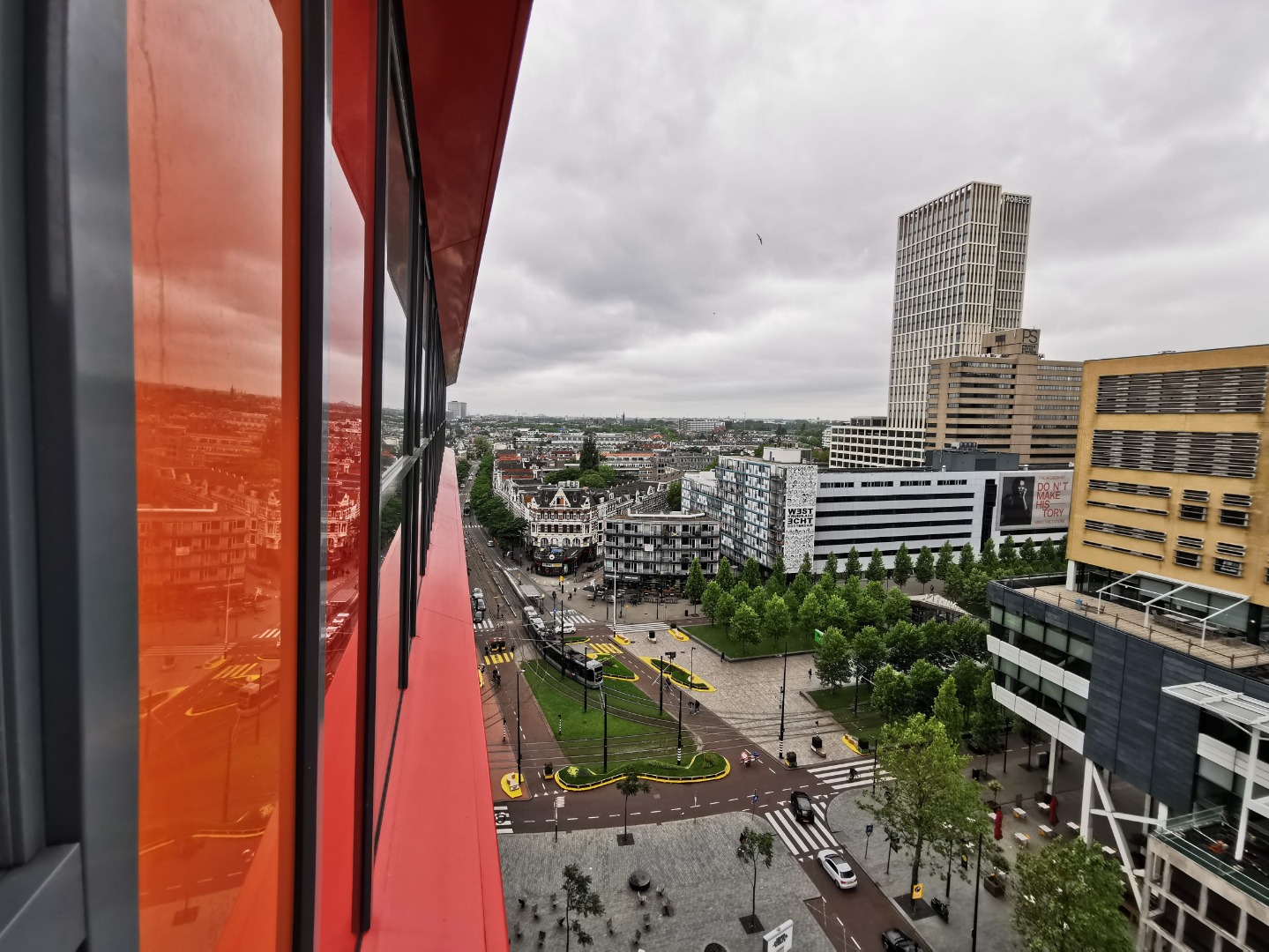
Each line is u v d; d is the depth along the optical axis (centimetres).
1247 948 1847
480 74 408
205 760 116
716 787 3047
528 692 4106
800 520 6406
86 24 71
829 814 2856
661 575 6962
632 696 4069
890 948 2100
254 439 139
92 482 74
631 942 2123
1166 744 2322
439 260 890
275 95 149
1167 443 2880
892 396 11638
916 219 11112
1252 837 2070
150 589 94
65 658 72
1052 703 2862
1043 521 7412
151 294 93
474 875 347
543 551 7662
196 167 106
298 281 167
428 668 626
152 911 95
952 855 2286
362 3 258
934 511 6956
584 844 2619
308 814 177
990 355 9681
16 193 66
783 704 3650
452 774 446
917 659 3944
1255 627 2508
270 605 150
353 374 252
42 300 67
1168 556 2866
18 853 68
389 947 290
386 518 405
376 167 286
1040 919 1783
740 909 2286
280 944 165
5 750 67
